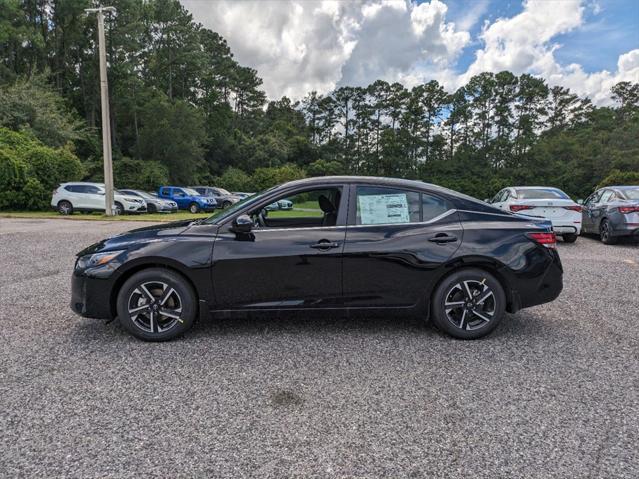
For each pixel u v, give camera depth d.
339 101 92.50
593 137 73.25
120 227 13.64
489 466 2.09
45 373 3.10
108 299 3.70
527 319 4.47
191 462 2.11
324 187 3.95
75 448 2.21
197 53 58.78
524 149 73.12
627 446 2.25
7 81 35.81
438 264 3.76
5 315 4.50
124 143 51.19
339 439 2.31
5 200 20.05
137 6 44.03
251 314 3.77
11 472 2.01
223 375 3.10
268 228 3.83
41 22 42.31
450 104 84.75
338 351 3.56
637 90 92.25
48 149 21.64
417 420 2.51
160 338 3.72
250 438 2.32
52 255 8.22
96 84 45.69
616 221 9.79
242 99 84.25
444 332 3.97
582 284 6.06
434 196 3.99
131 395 2.79
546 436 2.35
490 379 3.05
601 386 2.95
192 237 3.74
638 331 4.10
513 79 81.62
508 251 3.80
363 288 3.78
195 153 48.12
